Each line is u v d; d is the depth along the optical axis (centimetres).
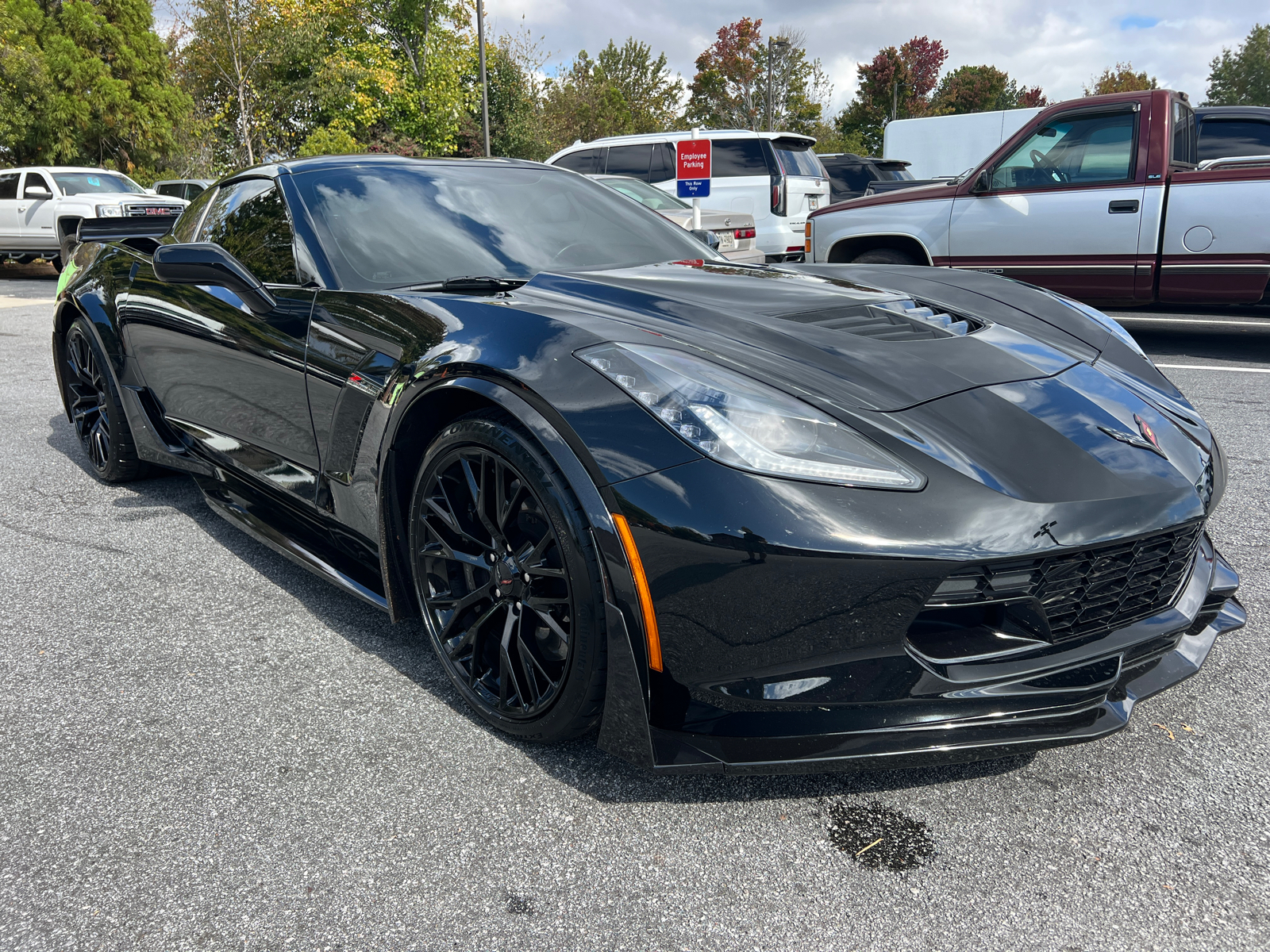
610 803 151
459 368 166
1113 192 551
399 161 262
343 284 214
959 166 1561
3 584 246
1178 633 159
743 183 928
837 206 657
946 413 152
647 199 816
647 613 140
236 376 240
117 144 2334
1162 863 135
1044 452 147
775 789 154
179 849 141
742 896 130
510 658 166
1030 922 124
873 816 147
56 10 2219
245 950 120
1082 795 152
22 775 161
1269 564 250
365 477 193
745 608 134
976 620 145
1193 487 154
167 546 274
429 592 185
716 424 140
